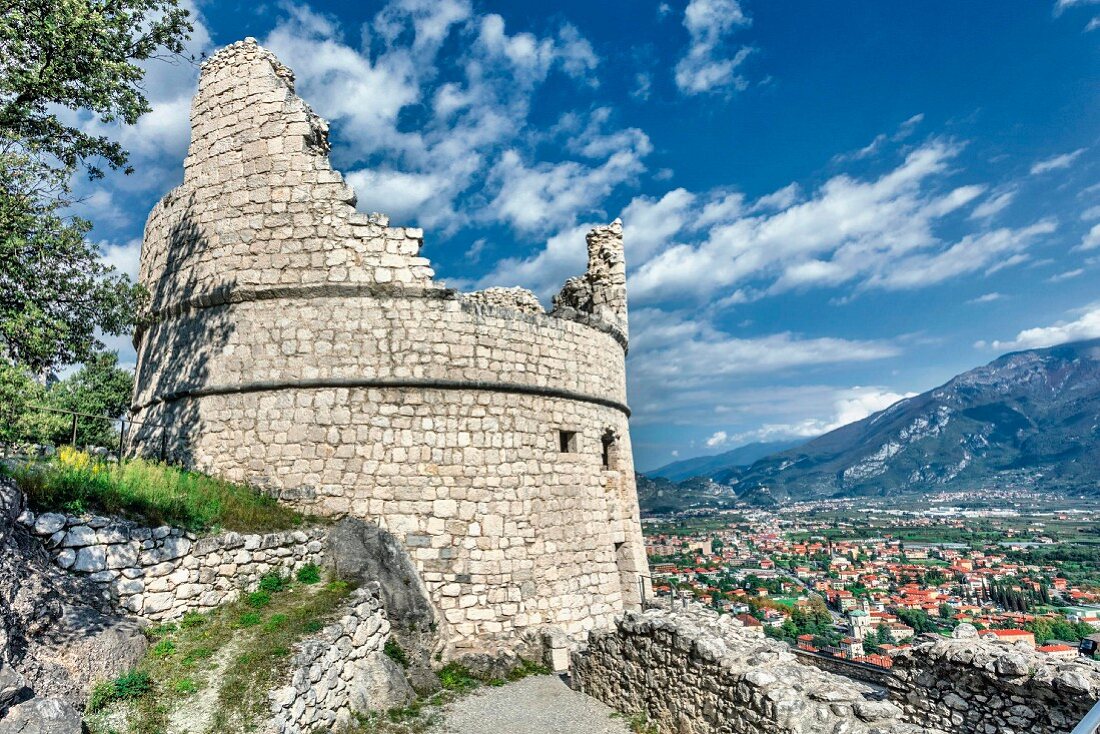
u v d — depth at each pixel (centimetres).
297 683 912
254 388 1527
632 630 1204
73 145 1310
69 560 914
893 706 866
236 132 1658
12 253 1130
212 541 1127
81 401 2420
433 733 1101
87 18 1211
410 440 1511
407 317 1552
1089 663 925
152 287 1773
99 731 753
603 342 1945
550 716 1191
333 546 1370
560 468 1708
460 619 1460
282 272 1558
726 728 970
